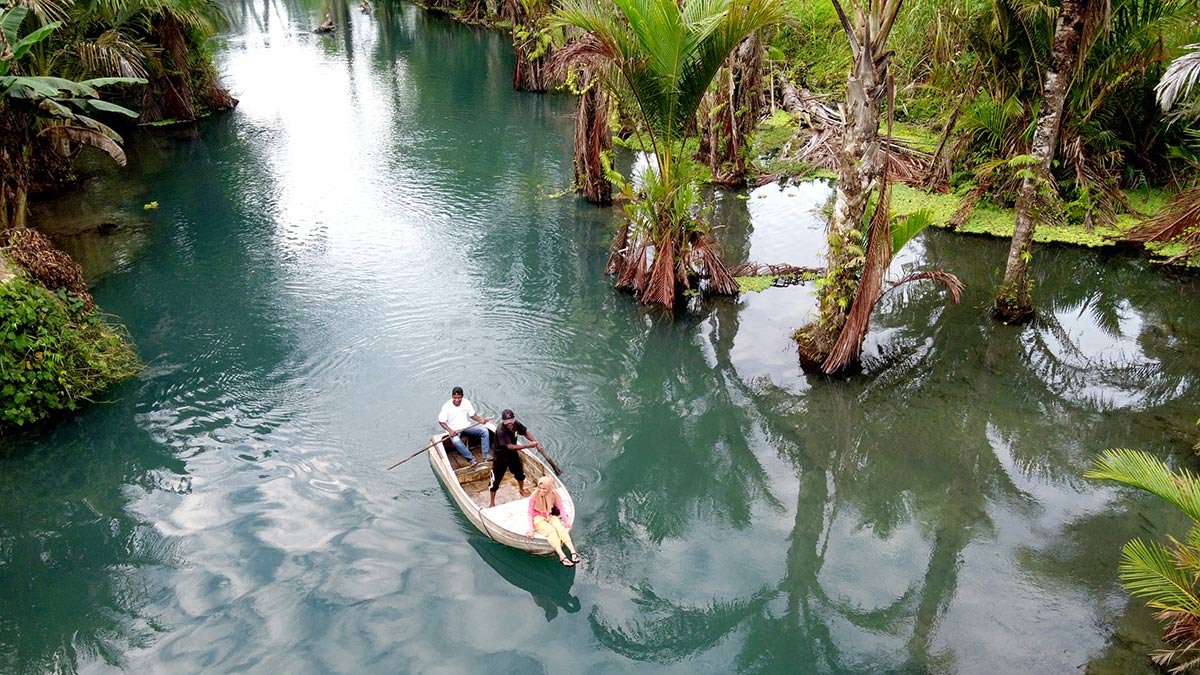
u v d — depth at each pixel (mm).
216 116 31156
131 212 21469
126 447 12141
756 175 24812
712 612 9555
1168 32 17094
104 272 17844
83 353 13352
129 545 10305
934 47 21094
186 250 19141
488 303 16750
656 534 10828
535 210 22219
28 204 21656
